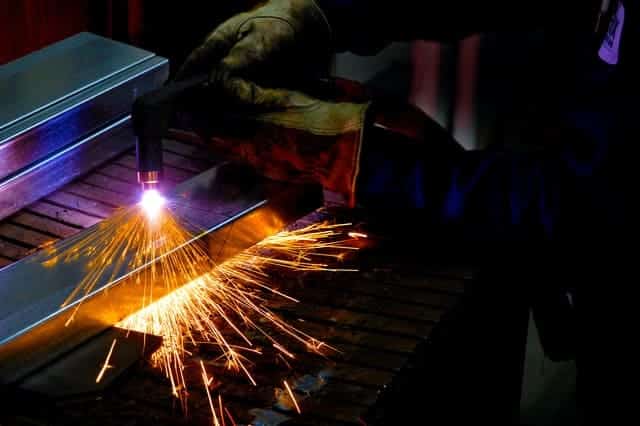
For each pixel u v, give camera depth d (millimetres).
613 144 1618
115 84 1783
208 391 1413
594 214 1636
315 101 1573
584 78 1660
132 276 1533
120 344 1479
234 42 1612
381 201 1649
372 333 1517
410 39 1776
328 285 1610
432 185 1639
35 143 1681
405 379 1455
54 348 1458
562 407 2121
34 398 1400
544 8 1719
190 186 1701
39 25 2193
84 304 1484
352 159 1562
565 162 1638
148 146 1508
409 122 1745
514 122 2088
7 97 1727
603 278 1719
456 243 1702
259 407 1391
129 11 2158
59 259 1553
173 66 2178
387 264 1658
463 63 2111
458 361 1632
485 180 1640
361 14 1745
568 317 1793
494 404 1794
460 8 1734
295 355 1475
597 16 1687
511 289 1728
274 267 1645
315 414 1381
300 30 1655
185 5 2143
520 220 1638
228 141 1610
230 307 1562
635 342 1753
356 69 2184
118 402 1398
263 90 1577
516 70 2074
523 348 1833
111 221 1628
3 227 1647
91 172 1773
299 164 1591
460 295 1597
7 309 1469
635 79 1626
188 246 1594
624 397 1781
